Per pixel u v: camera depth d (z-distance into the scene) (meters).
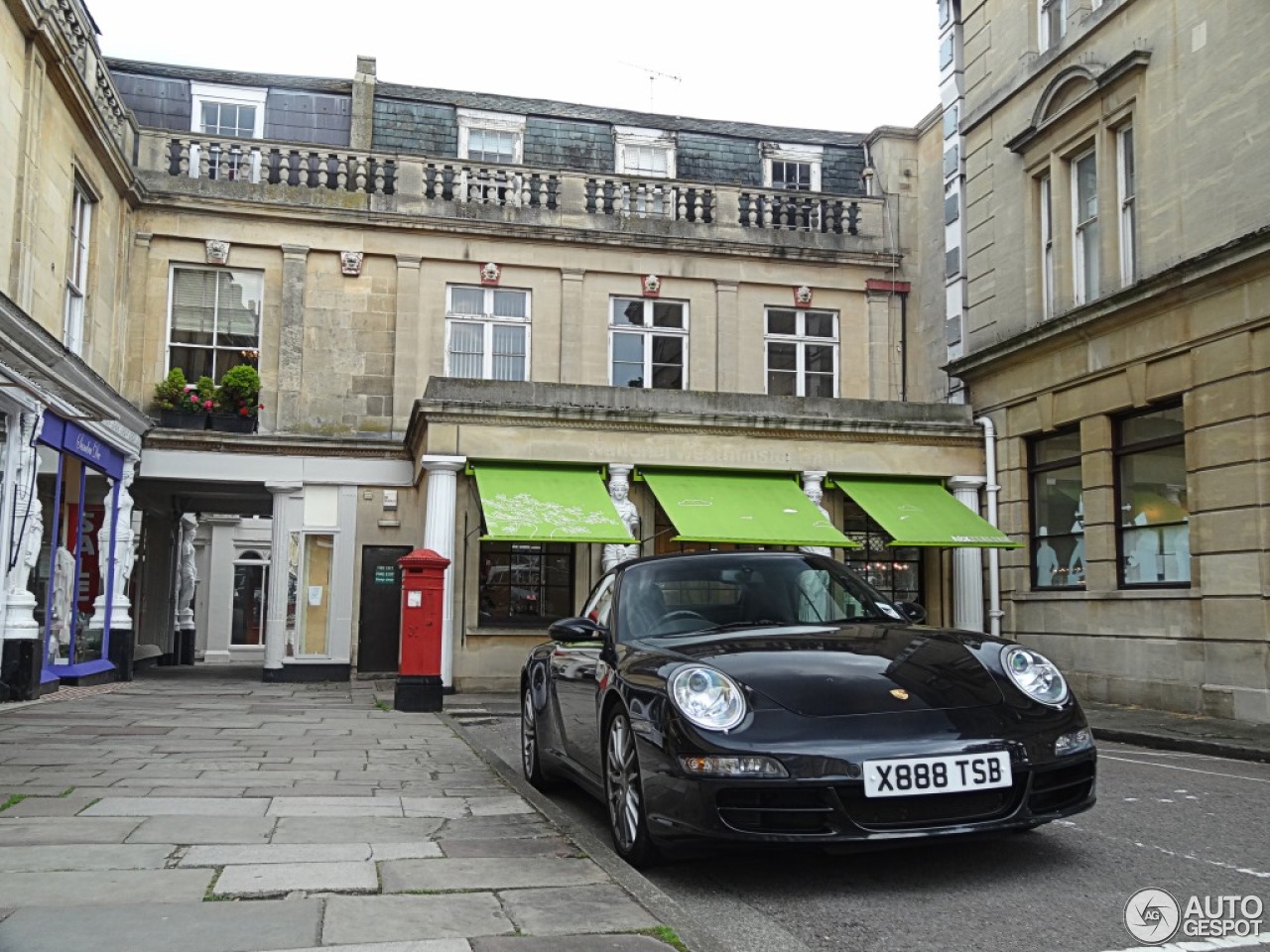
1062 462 15.98
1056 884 4.52
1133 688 13.95
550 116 21.86
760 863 4.93
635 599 5.91
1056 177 16.03
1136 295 13.70
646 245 20.11
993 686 4.66
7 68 11.73
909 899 4.32
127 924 3.60
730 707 4.42
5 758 7.51
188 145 18.64
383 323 19.12
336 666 17.83
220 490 19.52
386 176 19.67
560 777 6.96
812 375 21.00
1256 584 12.00
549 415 15.89
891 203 21.62
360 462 18.36
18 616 11.88
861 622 5.70
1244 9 12.56
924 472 17.34
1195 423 13.02
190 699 13.09
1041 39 16.91
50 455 12.81
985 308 17.92
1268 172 12.16
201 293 18.59
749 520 15.51
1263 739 10.26
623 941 3.50
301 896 3.99
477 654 15.78
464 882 4.26
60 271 13.88
